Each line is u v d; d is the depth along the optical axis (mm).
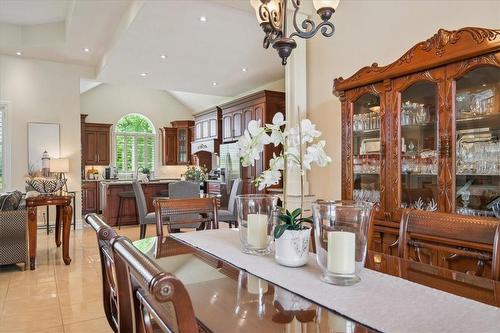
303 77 3783
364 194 2803
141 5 4023
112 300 1286
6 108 6344
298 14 3676
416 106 2416
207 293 1129
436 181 2275
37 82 6629
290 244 1378
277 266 1406
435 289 1147
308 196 3602
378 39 3098
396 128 2525
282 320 928
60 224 5027
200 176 8344
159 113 10883
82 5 4609
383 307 997
